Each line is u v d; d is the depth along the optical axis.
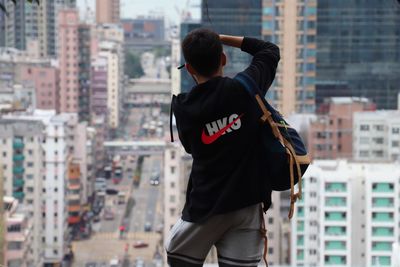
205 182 3.52
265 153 3.52
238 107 3.45
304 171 3.56
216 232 3.58
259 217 3.60
